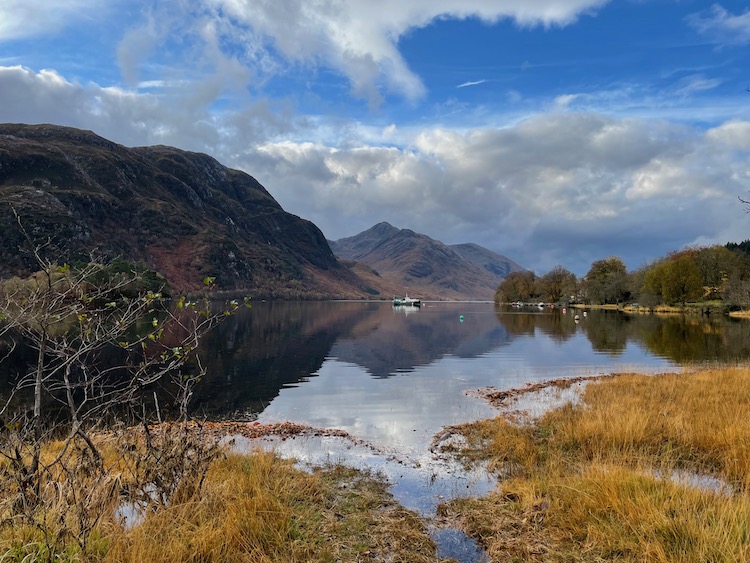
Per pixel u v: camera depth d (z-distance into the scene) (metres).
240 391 22.27
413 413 17.56
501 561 6.38
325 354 36.78
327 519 7.68
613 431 11.71
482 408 18.22
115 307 7.17
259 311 115.81
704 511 6.62
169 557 5.65
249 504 7.26
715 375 21.55
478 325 71.69
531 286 178.38
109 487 6.86
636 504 7.06
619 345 42.03
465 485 9.73
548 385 23.09
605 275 137.50
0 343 35.00
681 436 11.52
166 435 8.19
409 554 6.56
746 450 9.88
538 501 8.00
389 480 10.11
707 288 100.38
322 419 16.75
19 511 6.00
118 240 192.50
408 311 132.12
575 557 6.24
